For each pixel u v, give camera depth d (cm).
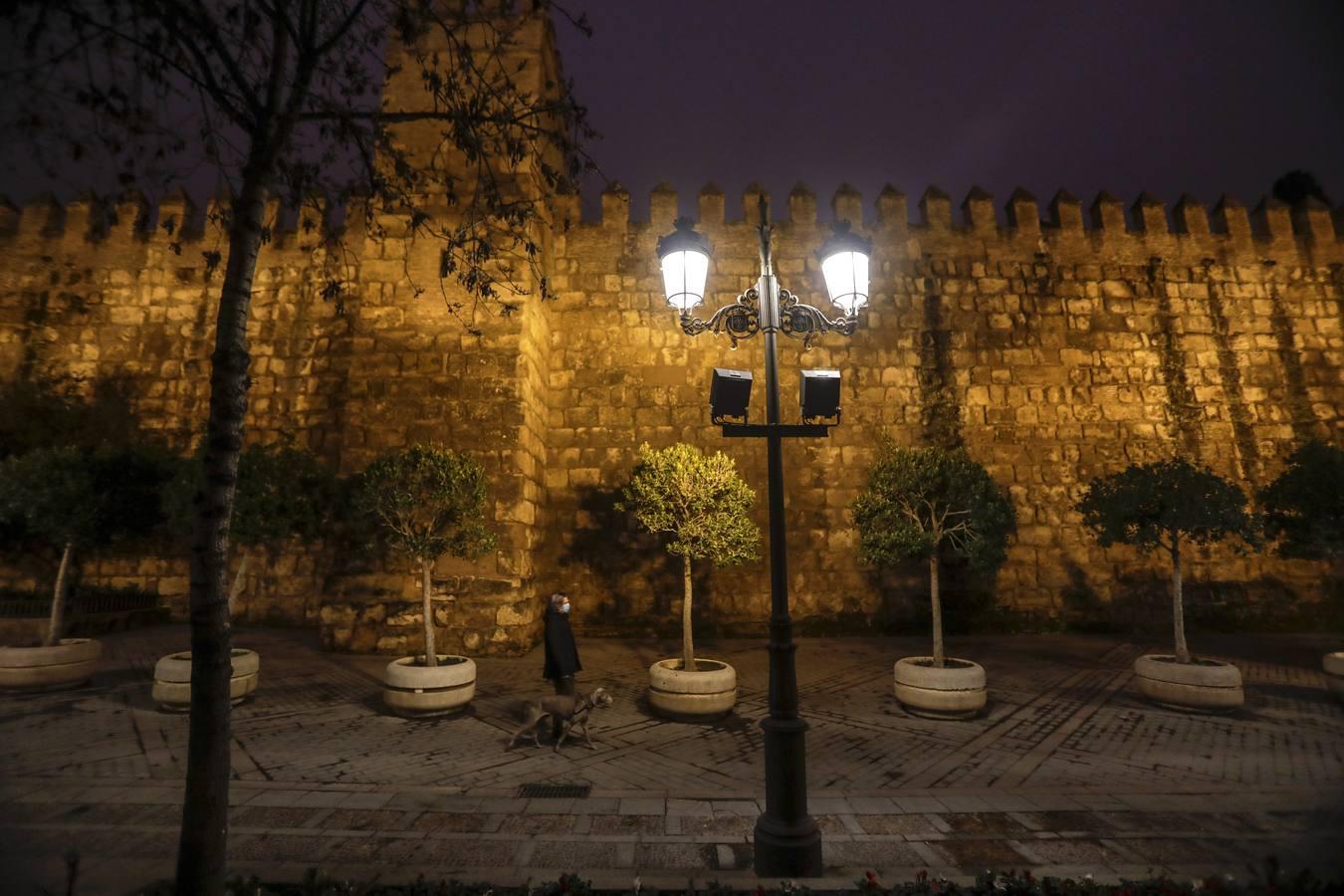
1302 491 995
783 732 412
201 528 292
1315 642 1284
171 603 1505
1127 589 1413
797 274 1515
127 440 1542
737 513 870
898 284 1518
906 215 1554
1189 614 1399
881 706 844
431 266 1235
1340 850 444
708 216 1534
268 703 821
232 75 317
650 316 1482
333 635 1112
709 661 859
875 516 880
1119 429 1479
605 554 1394
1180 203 1606
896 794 547
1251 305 1543
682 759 641
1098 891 342
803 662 1121
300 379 1573
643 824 482
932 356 1492
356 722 748
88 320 1612
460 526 843
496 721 762
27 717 736
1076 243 1559
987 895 341
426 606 818
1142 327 1524
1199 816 503
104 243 1642
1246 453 1470
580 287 1491
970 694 773
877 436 1454
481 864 416
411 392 1203
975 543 846
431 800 526
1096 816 502
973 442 1460
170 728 700
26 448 1509
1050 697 886
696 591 1378
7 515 830
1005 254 1546
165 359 1597
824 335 1491
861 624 1384
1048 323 1518
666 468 877
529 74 1252
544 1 400
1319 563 1428
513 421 1195
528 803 521
